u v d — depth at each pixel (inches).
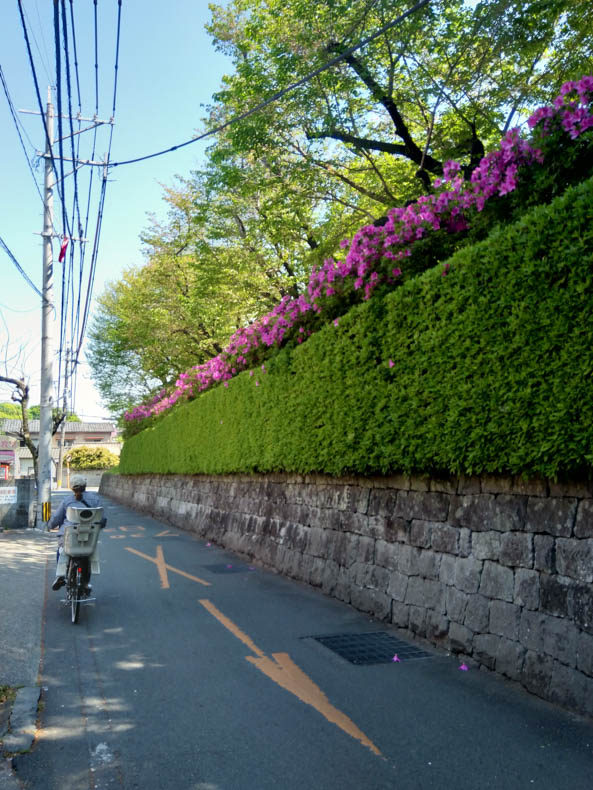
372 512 305.7
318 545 363.3
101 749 150.0
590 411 171.0
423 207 293.4
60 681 199.2
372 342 303.7
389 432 279.0
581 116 211.2
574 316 179.3
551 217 190.4
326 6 463.5
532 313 195.0
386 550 286.8
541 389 189.0
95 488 2287.2
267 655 227.6
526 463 194.5
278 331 461.1
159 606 310.8
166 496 896.9
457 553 235.0
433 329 251.3
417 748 149.7
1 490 723.4
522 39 419.2
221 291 783.1
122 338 1234.0
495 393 209.3
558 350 185.2
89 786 132.3
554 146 223.1
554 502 191.0
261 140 537.3
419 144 552.7
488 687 193.5
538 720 166.4
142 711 173.8
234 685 194.7
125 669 211.2
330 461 342.0
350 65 491.2
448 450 233.0
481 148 462.0
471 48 450.6
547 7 401.1
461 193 278.2
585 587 175.0
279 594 342.3
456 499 241.0
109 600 326.3
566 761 141.9
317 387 366.0
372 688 192.2
